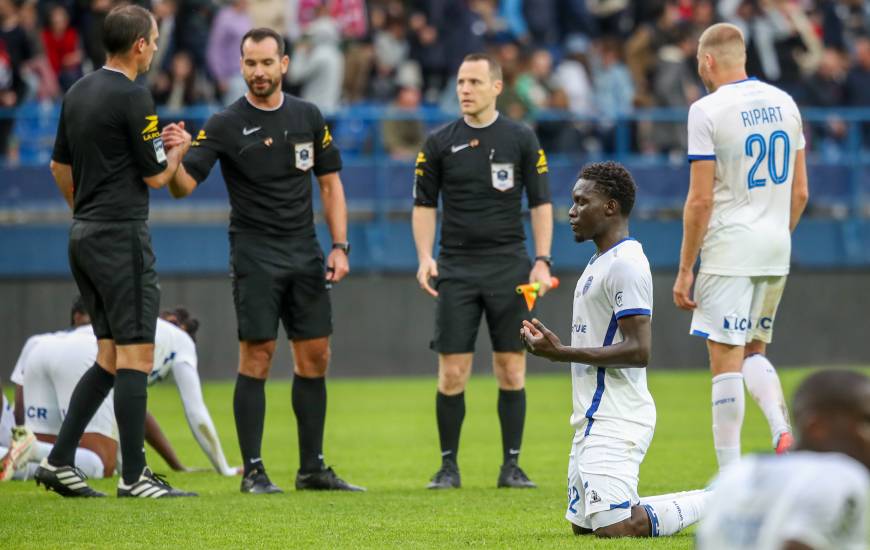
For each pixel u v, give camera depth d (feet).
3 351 183.01
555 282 88.33
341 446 120.78
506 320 91.71
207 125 86.89
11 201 185.06
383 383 188.44
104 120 78.95
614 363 61.82
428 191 93.91
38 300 183.93
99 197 79.92
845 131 218.79
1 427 97.50
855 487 32.86
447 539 64.69
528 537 64.85
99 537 65.36
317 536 65.98
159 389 183.11
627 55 222.28
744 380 83.66
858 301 208.44
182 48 199.00
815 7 240.12
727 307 81.25
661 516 63.62
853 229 209.15
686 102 215.51
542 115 203.62
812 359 206.59
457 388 91.97
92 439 94.94
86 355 94.32
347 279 193.98
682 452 111.34
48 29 196.44
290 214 87.15
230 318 189.26
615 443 63.67
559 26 236.02
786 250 82.58
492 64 92.38
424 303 196.75
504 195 92.27
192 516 72.84
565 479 95.61
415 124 201.26
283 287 87.15
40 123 190.60
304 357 88.22
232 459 112.37
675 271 202.59
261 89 85.97
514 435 91.40
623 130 207.31
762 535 33.09
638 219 201.98
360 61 211.61
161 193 192.34
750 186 81.61
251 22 206.69
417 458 111.55
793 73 220.64
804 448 35.22
